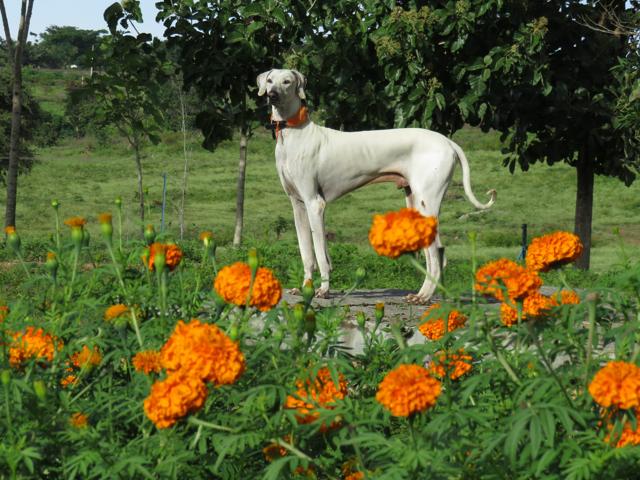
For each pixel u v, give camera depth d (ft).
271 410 8.11
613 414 7.24
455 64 33.37
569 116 38.99
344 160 21.30
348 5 33.01
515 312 8.80
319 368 8.18
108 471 7.13
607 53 39.34
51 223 108.37
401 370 6.83
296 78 21.11
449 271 29.68
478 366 9.64
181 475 7.84
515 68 32.71
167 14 33.73
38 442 7.61
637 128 39.42
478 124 36.70
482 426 7.85
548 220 111.45
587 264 45.14
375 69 33.68
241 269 8.45
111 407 8.68
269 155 178.29
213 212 118.52
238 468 8.21
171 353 6.78
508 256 73.05
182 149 180.24
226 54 33.86
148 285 10.00
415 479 7.16
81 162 167.12
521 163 43.11
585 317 9.15
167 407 6.57
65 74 340.39
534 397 7.39
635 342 8.90
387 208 124.88
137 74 36.88
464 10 30.76
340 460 8.77
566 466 7.16
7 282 30.86
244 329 8.41
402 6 34.42
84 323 10.10
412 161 21.45
